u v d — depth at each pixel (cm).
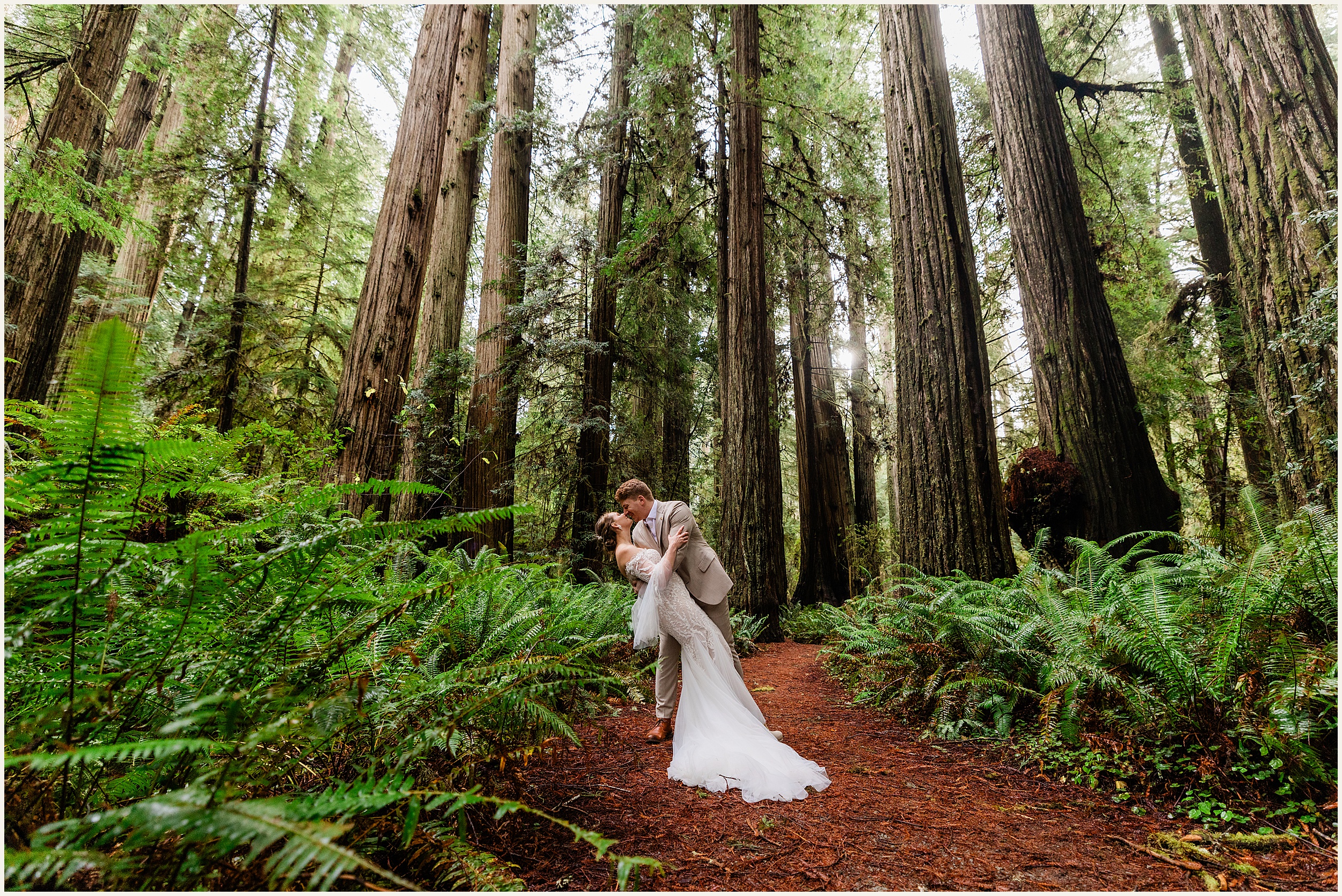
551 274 855
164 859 112
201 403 816
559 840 191
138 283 1027
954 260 549
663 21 884
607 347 880
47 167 493
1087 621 291
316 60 1139
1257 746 223
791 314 1127
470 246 1083
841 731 344
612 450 911
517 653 255
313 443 505
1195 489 873
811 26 1027
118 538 132
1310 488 419
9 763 91
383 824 152
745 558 757
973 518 502
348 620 208
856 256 991
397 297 670
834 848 194
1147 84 891
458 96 996
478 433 778
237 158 973
